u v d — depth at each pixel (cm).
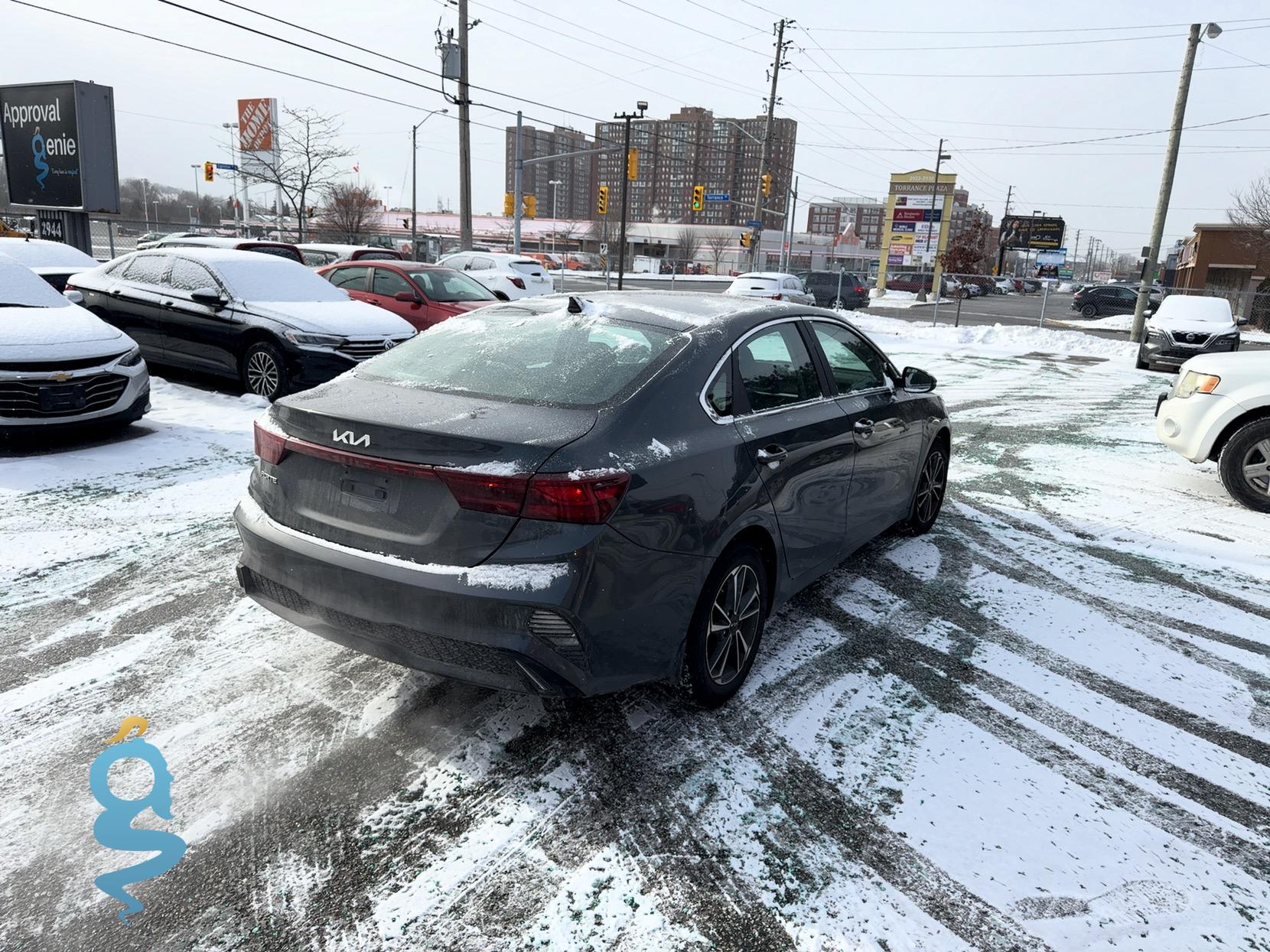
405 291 1140
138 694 316
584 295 379
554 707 319
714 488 291
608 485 250
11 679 323
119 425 690
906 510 505
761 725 314
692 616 289
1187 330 1575
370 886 227
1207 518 614
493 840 246
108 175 1727
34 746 282
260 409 803
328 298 919
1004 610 434
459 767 280
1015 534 564
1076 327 3150
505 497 244
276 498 293
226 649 354
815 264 9425
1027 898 233
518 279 1900
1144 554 531
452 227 8331
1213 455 673
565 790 270
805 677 353
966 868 244
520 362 312
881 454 439
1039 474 741
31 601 390
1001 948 215
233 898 221
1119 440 905
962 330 2342
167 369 981
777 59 3744
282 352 806
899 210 5219
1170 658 389
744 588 327
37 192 1739
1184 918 228
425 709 314
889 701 337
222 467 615
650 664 277
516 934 213
